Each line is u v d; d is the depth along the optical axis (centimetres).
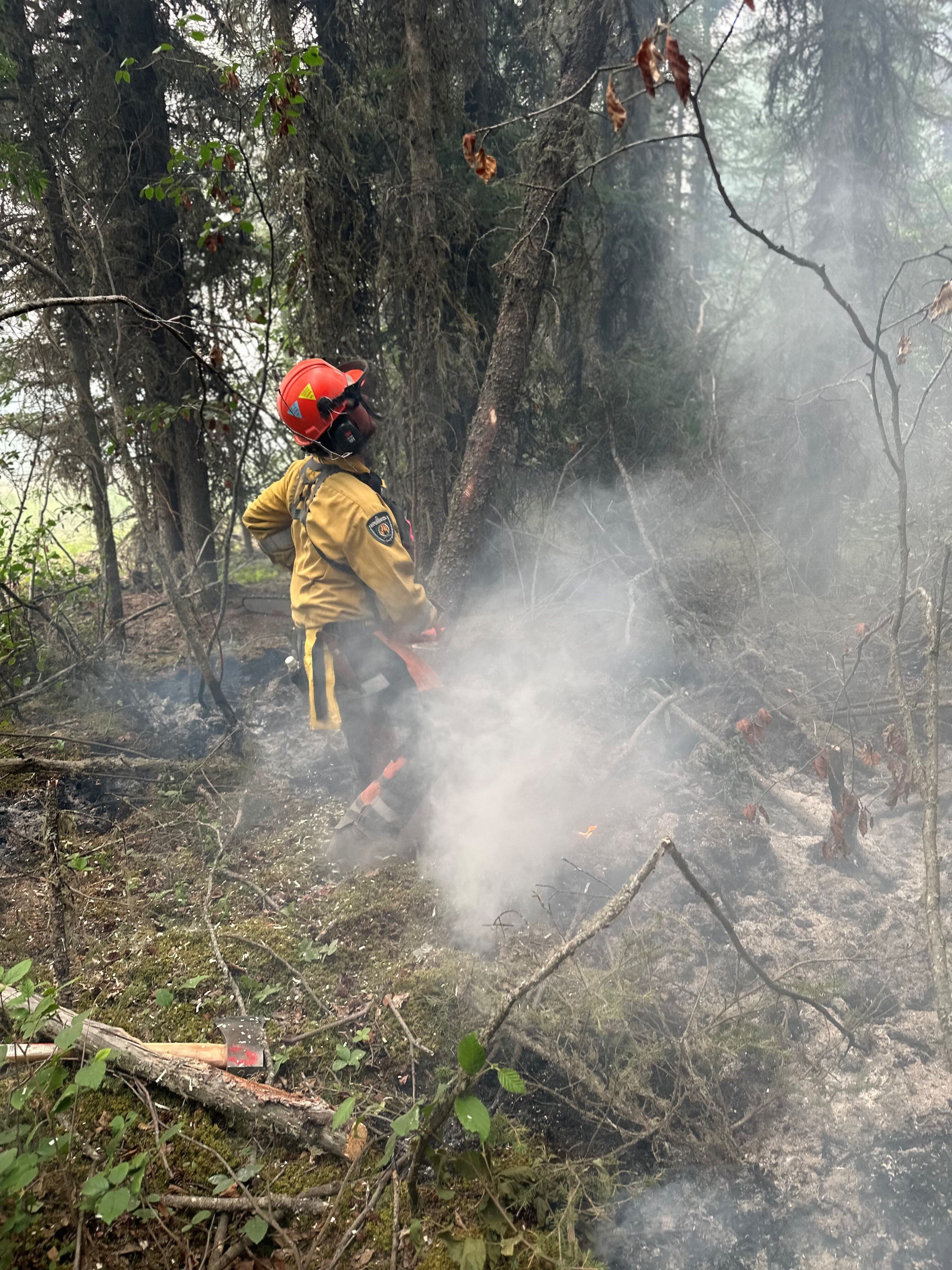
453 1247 177
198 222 526
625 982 237
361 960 262
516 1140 205
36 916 276
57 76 492
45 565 489
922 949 258
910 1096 217
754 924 271
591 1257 184
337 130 444
